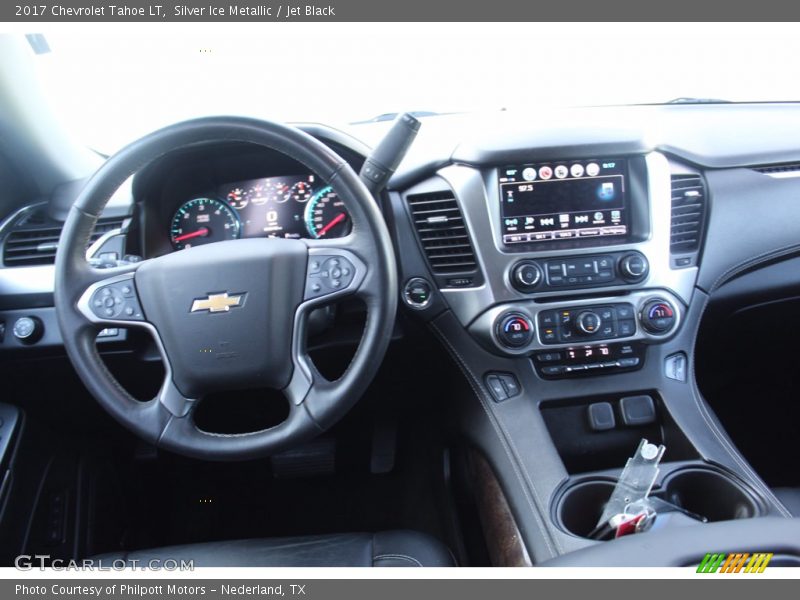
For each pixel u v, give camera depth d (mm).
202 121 952
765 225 1380
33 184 1479
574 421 1277
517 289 1260
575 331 1259
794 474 1599
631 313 1270
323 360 1419
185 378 1033
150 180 1354
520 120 1343
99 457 1615
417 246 1300
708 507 1136
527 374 1269
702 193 1357
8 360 1347
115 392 1021
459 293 1284
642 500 1059
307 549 1102
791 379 1730
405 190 1292
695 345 1439
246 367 1029
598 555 703
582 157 1249
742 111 1522
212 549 1111
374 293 1008
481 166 1247
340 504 1745
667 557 673
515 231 1277
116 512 1619
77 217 983
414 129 1049
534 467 1172
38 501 1377
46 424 1493
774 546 674
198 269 1025
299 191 1408
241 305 1022
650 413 1263
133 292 1036
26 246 1376
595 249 1271
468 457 1521
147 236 1383
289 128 959
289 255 1029
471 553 1479
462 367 1304
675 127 1431
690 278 1316
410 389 1594
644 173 1274
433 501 1715
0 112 1307
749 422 1753
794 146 1396
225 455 1015
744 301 1464
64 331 1001
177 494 1804
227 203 1425
